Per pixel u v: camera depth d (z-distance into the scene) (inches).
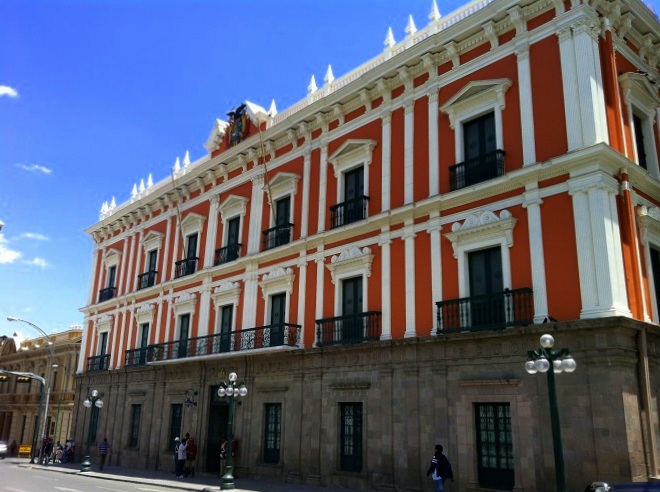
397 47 844.0
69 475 1003.3
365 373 737.6
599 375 532.1
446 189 719.7
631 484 276.2
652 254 645.3
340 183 864.3
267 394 870.4
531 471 561.0
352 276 801.6
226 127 1137.4
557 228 602.2
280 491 698.8
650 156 700.0
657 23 729.0
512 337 601.0
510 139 670.5
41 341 2059.5
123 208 1359.5
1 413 2112.5
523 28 685.3
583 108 609.0
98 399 1141.7
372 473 698.2
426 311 697.6
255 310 943.0
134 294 1253.1
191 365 1029.2
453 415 636.7
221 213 1080.8
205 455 952.3
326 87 940.0
